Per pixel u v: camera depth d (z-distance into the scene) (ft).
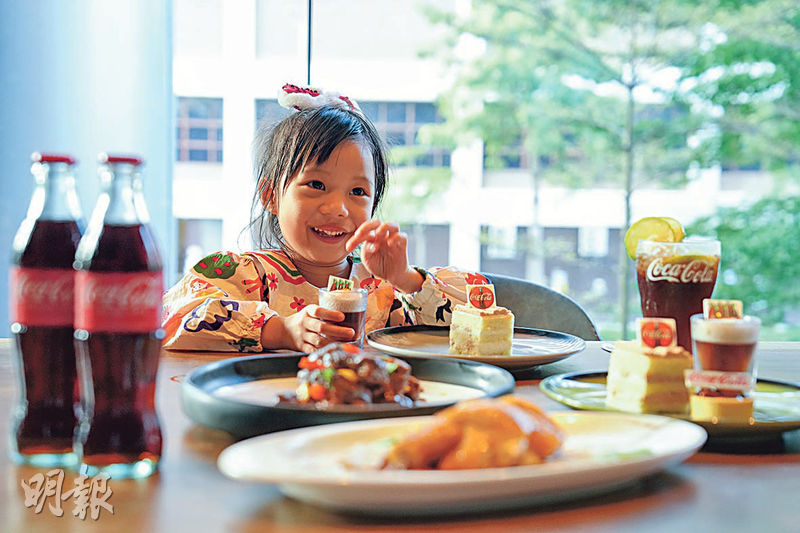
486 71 15.05
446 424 2.19
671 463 2.28
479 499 2.04
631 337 15.20
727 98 15.19
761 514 2.14
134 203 2.39
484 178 15.25
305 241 6.15
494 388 3.20
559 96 15.20
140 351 2.35
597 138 15.24
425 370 3.58
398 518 2.07
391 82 14.48
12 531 1.96
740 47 15.05
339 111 6.35
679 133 15.25
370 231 5.61
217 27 11.93
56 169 2.51
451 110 14.97
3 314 9.80
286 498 2.21
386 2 13.83
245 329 4.66
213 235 12.14
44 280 2.44
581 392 3.40
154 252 2.39
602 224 15.29
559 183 15.24
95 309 2.31
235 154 12.05
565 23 15.05
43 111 9.89
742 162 15.34
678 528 2.04
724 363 2.94
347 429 2.38
